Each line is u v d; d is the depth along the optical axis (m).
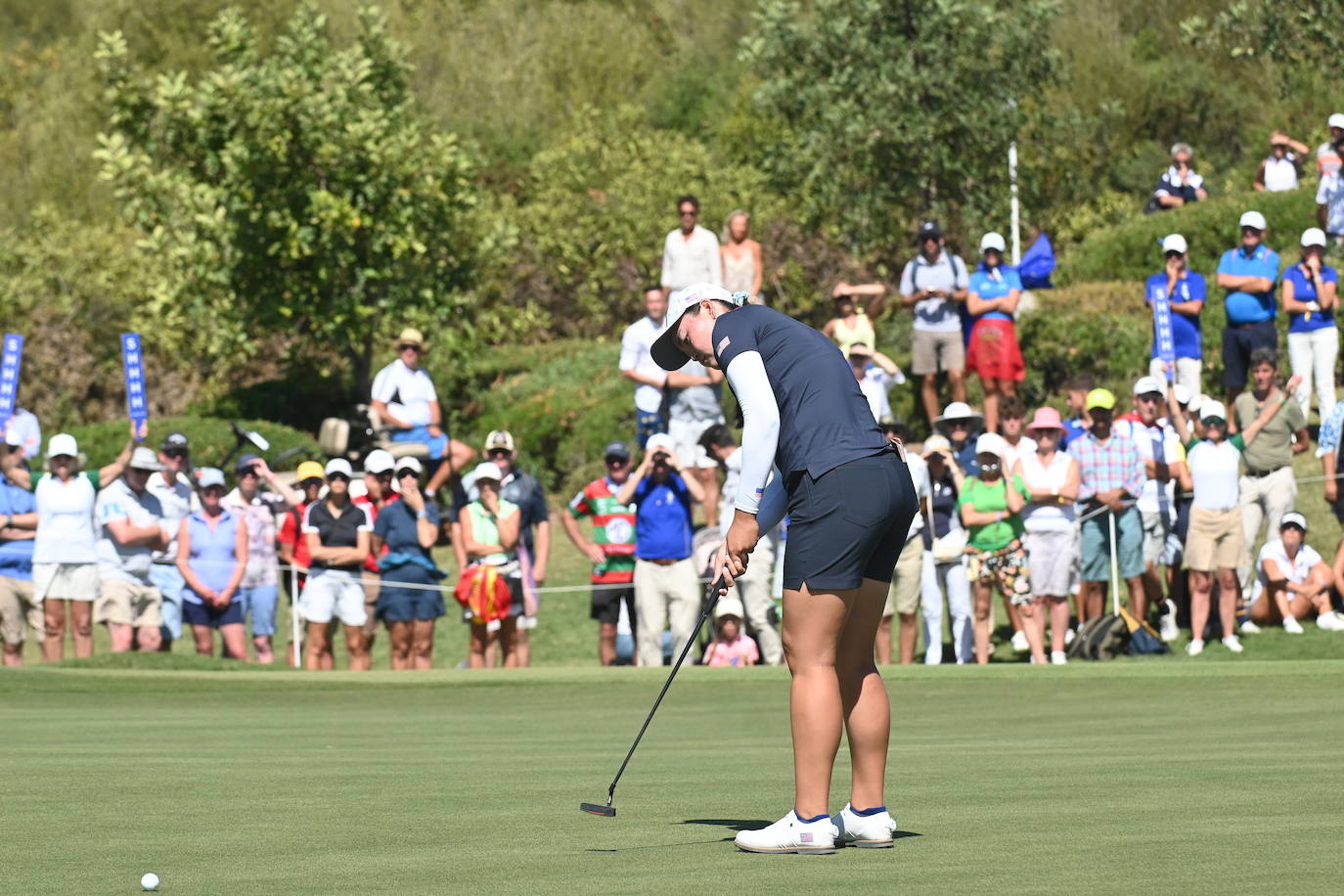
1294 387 35.03
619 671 26.70
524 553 32.66
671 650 32.06
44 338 67.31
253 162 57.31
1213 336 47.53
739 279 40.84
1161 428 33.34
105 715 21.91
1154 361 35.88
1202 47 56.84
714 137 103.56
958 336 40.84
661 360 11.28
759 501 10.51
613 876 8.85
